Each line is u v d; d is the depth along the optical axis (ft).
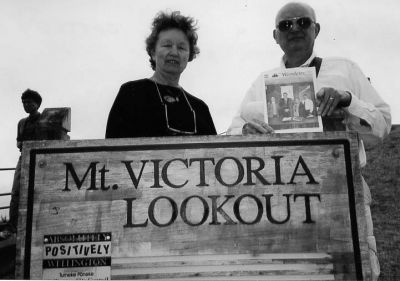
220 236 5.92
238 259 5.84
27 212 6.01
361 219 5.93
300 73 7.38
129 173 6.15
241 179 6.11
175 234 5.94
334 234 5.90
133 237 5.95
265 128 7.06
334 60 9.45
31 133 16.76
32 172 6.14
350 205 5.99
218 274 5.82
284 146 6.20
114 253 5.90
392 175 25.85
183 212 6.01
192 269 5.84
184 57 9.64
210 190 6.08
